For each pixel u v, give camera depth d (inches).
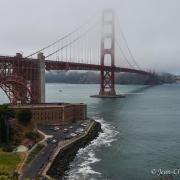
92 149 6697.8
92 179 5128.0
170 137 7819.9
